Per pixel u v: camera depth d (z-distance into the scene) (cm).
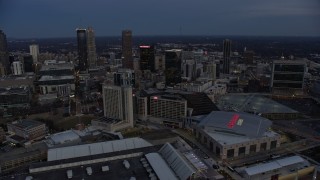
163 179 19975
